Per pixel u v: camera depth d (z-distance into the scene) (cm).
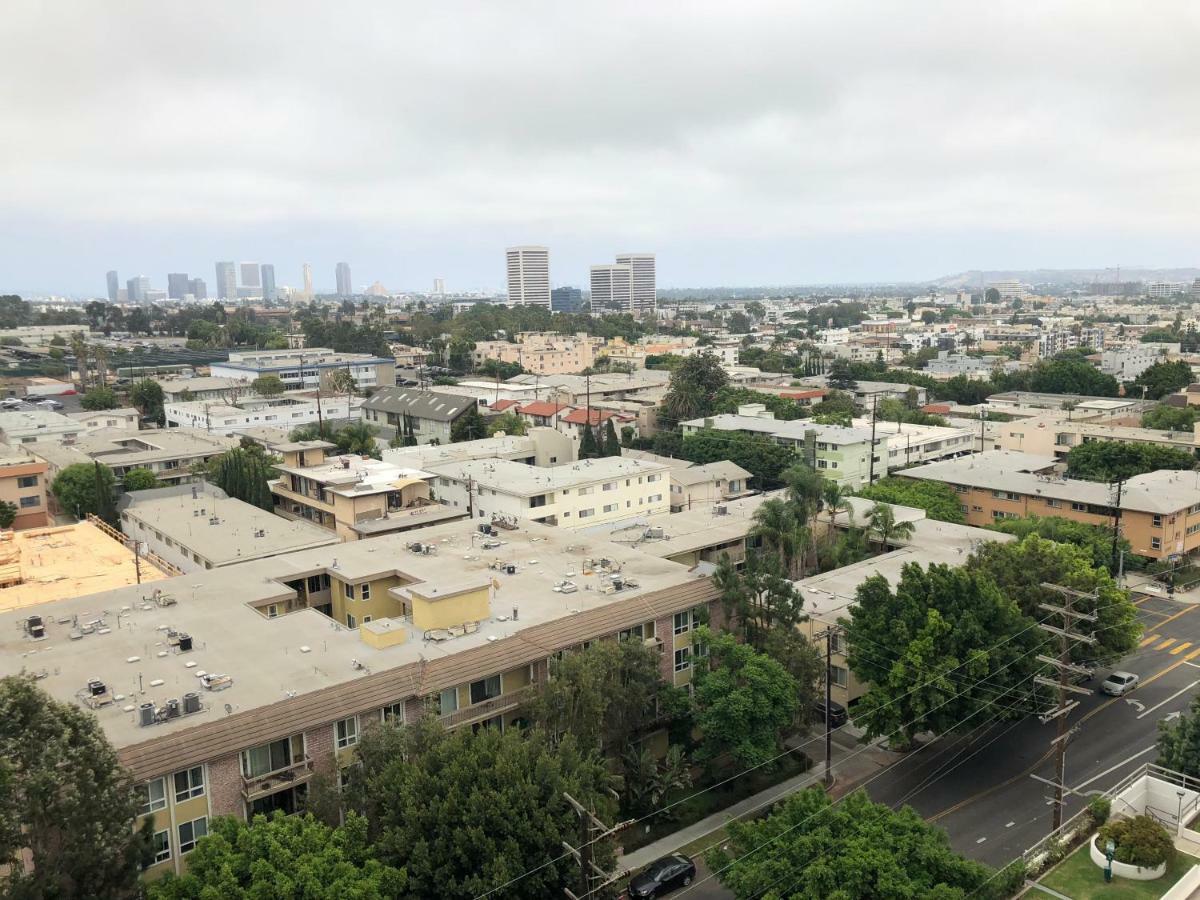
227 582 6166
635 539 7788
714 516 8762
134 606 5750
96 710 4384
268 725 4309
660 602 5897
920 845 3775
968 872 3731
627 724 5172
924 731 5778
